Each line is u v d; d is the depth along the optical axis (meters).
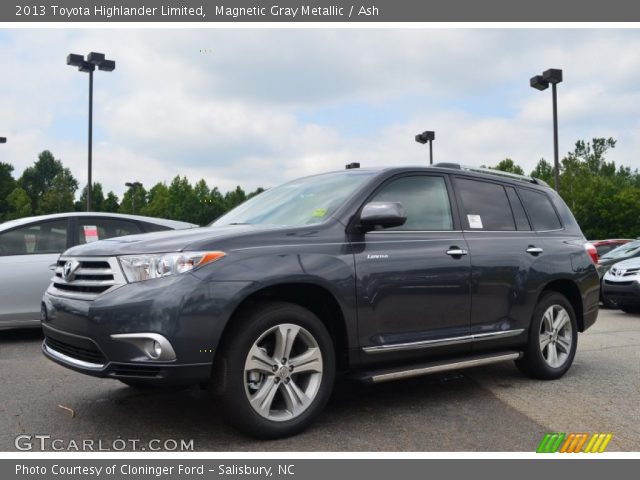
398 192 4.85
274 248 4.00
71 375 5.78
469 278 4.98
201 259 3.72
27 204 75.62
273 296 4.15
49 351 4.27
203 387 4.03
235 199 86.12
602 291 12.32
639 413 4.65
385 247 4.53
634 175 91.06
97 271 3.85
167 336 3.55
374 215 4.25
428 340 4.66
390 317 4.46
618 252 14.78
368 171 4.95
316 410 4.07
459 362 4.81
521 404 4.88
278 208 4.91
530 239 5.68
